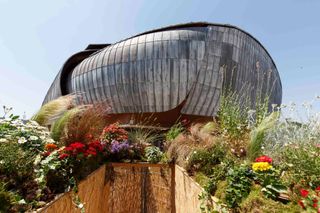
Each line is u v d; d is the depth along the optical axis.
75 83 21.45
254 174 3.02
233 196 2.77
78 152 3.56
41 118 4.38
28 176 2.91
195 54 17.44
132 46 18.38
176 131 6.90
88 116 4.57
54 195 2.85
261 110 5.27
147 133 7.55
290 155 3.18
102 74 19.08
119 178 6.74
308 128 3.60
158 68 17.42
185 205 4.40
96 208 4.59
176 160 5.52
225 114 5.48
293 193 2.59
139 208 6.73
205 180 3.82
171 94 17.25
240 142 4.59
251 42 19.44
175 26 18.36
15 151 2.99
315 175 2.75
